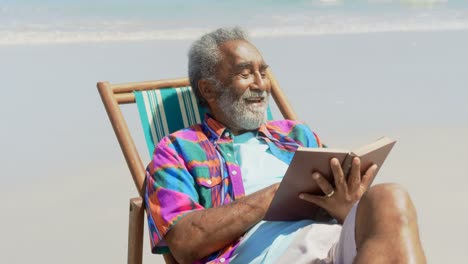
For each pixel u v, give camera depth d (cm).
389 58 860
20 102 659
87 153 536
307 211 259
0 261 373
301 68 794
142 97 319
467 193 455
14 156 522
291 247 243
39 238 401
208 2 1330
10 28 1041
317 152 233
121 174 497
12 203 442
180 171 268
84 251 388
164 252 269
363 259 196
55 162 514
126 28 1090
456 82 740
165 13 1222
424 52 897
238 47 285
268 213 251
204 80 289
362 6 1327
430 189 458
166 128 317
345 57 863
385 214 203
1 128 585
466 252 377
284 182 242
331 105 644
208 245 252
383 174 480
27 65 805
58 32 1031
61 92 698
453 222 412
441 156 521
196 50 293
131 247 281
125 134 298
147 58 864
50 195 457
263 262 243
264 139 293
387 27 1109
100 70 791
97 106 660
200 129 287
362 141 550
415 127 588
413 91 700
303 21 1175
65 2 1263
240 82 283
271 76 349
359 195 246
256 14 1247
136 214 274
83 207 441
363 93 689
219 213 252
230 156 279
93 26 1092
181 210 258
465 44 959
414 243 198
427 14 1236
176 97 325
